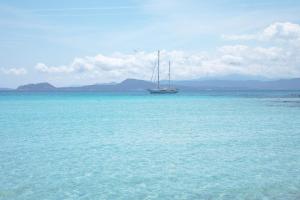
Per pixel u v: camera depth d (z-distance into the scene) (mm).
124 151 22016
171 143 24969
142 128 33688
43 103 82188
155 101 93875
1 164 18344
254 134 29438
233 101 91000
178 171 17047
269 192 13758
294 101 88688
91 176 16188
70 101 93938
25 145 24000
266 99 103000
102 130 31953
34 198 13219
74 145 24094
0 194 13617
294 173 16516
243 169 17344
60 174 16469
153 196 13469
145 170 17266
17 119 42156
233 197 13258
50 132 30547
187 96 141375
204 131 31422
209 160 19406
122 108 63625
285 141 25719
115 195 13602
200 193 13742
